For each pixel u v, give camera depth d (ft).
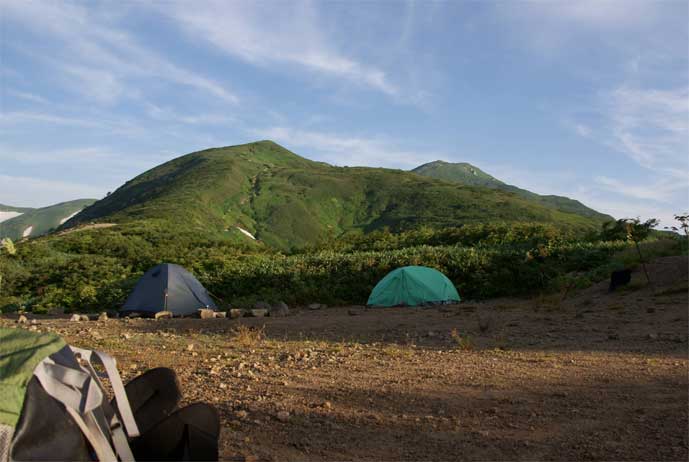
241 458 12.24
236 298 60.70
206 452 8.44
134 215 439.63
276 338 33.27
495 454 12.46
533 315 40.55
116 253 126.41
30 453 6.79
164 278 51.06
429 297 53.67
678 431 13.51
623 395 17.12
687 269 46.32
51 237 166.81
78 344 30.30
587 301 44.68
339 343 30.55
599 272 54.80
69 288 74.49
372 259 64.90
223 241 143.23
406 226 573.33
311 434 13.94
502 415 15.28
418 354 25.73
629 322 33.88
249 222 568.41
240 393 18.08
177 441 8.40
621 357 23.54
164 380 9.21
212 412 8.59
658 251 55.52
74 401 7.39
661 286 44.65
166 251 117.50
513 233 88.38
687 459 11.80
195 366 23.29
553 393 17.56
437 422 14.74
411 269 55.26
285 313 49.16
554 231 87.86
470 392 17.87
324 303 57.72
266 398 17.38
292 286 60.70
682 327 30.83
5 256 98.07
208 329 38.83
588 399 16.75
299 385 19.17
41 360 7.21
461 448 12.85
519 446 12.91
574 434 13.62
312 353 26.37
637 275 49.37
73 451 7.15
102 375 9.48
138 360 25.00
